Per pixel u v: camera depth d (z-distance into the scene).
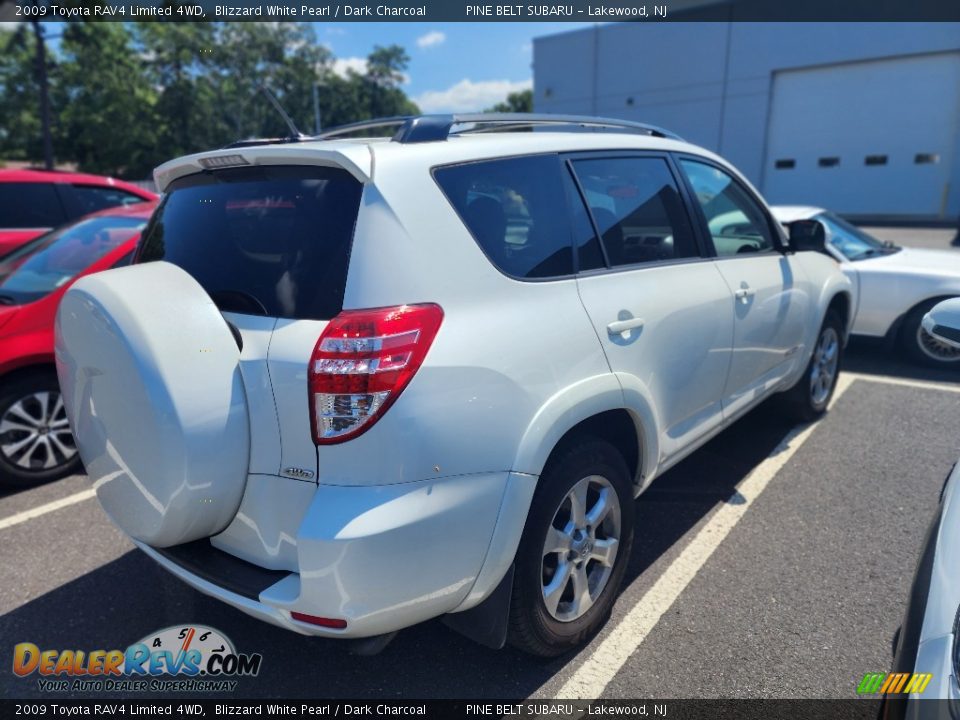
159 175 2.62
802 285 4.04
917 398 5.23
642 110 27.92
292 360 1.89
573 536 2.44
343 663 2.57
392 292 1.91
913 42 21.75
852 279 6.17
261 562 2.09
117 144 38.75
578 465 2.36
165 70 38.72
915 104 22.28
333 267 1.97
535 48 30.28
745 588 2.90
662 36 26.67
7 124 37.44
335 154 2.01
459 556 1.99
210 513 2.01
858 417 4.85
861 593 2.84
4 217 6.57
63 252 4.56
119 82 37.50
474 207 2.20
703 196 3.39
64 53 37.38
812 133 24.34
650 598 2.86
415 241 1.99
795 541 3.26
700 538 3.31
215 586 2.11
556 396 2.21
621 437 2.78
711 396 3.22
